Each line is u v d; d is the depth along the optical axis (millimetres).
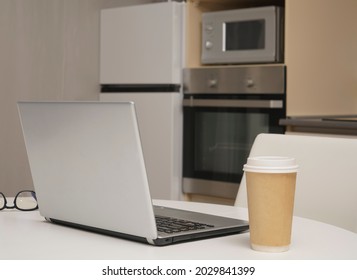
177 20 3945
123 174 1255
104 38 4277
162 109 3975
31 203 1755
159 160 4004
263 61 3699
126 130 1218
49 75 4035
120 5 4391
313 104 3740
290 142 1975
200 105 3879
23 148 3939
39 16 3971
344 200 1755
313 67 3736
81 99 4219
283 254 1209
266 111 3611
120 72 4188
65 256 1187
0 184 3846
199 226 1400
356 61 4105
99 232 1407
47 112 1393
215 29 3922
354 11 4090
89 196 1355
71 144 1359
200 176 3961
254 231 1229
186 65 3998
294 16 3598
